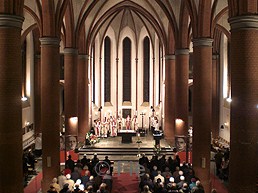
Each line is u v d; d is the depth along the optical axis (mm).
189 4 20578
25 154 24266
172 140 31516
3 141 13742
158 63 39094
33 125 33531
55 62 20547
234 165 13992
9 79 13742
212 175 23141
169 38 31531
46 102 20406
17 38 13859
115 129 35594
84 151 28703
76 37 27453
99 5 31156
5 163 13773
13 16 13539
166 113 32062
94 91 38844
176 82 27641
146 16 34875
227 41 31703
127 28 39562
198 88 20688
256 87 13680
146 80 40000
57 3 20406
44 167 20297
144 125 39781
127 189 19688
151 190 15312
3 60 13633
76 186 14000
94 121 35812
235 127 13961
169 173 17375
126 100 40219
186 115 27516
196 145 20797
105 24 38062
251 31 13477
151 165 19969
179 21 26688
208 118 20672
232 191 14062
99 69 38719
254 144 13742
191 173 17094
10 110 13812
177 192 13602
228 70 31438
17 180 14086
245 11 13398
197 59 20672
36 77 33594
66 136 27375
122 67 40031
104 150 28828
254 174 13812
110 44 39719
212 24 20484
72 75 27500
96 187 15680
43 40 20297
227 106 30922
